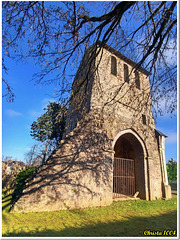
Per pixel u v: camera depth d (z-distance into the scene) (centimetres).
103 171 762
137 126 1049
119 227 478
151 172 1028
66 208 622
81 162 717
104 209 656
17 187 831
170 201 980
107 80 979
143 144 1061
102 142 812
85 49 509
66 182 655
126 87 1074
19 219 491
